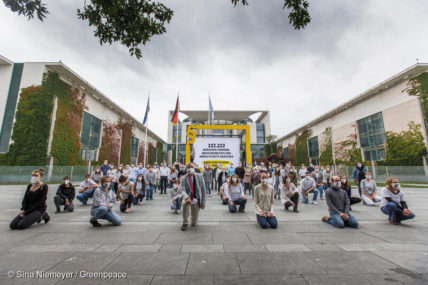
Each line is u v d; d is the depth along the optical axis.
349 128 35.12
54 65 24.05
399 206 5.11
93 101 31.39
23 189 14.26
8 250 3.31
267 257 3.02
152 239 3.90
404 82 25.89
